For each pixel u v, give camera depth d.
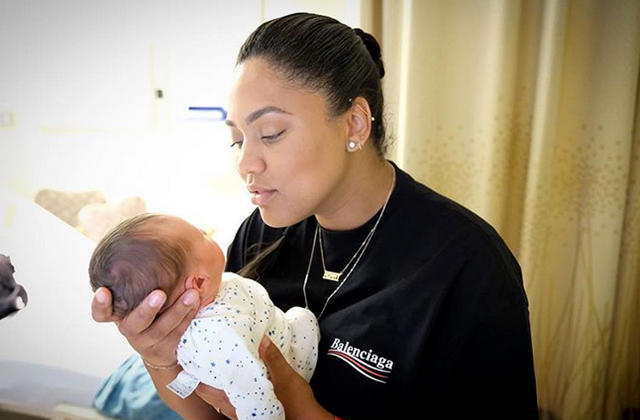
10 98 1.94
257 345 0.70
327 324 0.79
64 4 1.80
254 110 0.65
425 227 0.75
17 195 2.02
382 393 0.70
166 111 1.83
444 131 1.40
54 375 1.97
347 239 0.81
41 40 1.85
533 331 1.44
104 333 2.04
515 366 0.71
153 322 0.66
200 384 0.71
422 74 1.33
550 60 1.23
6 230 2.05
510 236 1.48
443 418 0.75
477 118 1.38
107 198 1.97
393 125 1.41
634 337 1.44
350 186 0.76
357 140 0.71
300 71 0.65
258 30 0.70
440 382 0.72
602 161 1.29
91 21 1.80
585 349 1.39
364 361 0.71
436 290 0.70
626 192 1.33
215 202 1.88
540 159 1.30
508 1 1.24
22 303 2.09
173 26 1.74
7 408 1.84
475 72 1.36
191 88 1.78
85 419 1.68
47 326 2.09
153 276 0.68
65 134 1.94
